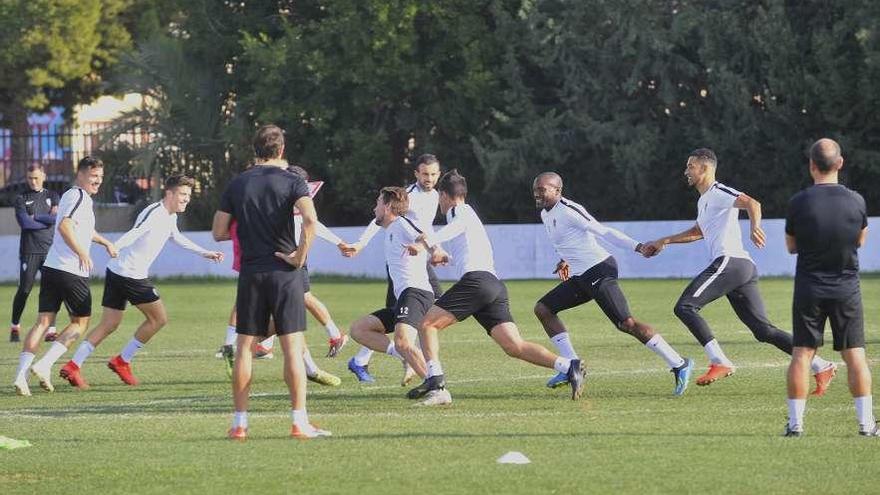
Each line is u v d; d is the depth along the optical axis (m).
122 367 30.27
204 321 49.41
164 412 25.47
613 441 20.72
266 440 21.28
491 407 25.28
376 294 63.53
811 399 25.55
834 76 79.00
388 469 18.50
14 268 80.12
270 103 93.12
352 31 89.31
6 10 111.62
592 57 87.44
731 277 27.25
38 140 100.25
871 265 71.88
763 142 84.50
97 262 79.44
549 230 27.98
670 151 87.50
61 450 20.58
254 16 99.00
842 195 20.61
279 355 37.06
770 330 27.47
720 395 26.61
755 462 18.70
